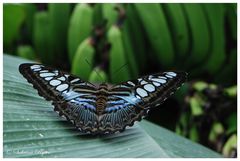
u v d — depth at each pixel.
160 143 0.46
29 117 0.44
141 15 0.78
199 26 0.79
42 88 0.45
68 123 0.45
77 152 0.42
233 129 0.74
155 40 0.79
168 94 0.47
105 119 0.45
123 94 0.46
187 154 0.46
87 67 0.75
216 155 0.51
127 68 0.78
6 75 0.49
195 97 0.76
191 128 0.76
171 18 0.79
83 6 0.80
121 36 0.76
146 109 0.46
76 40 0.80
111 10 0.79
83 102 0.45
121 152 0.43
